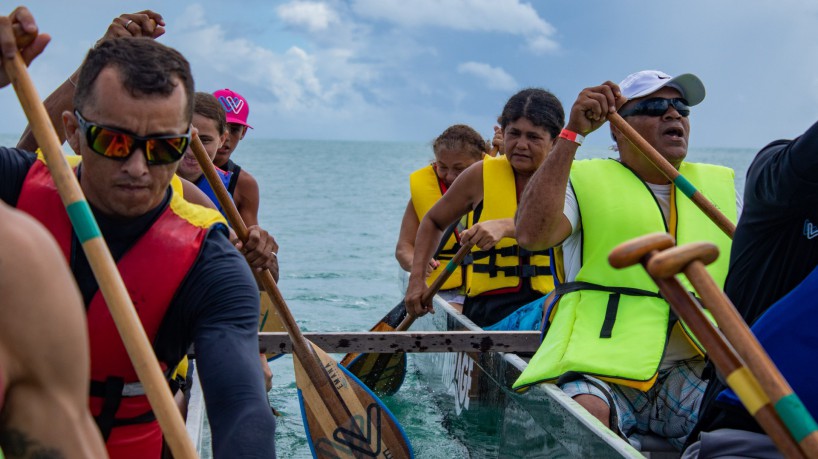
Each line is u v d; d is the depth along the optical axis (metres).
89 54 2.06
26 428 1.30
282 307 3.57
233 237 3.07
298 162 57.62
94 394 2.11
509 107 4.80
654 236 1.59
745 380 1.56
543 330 3.74
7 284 1.25
